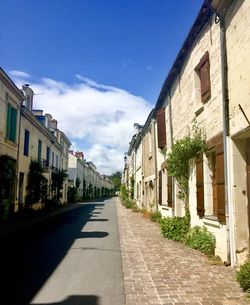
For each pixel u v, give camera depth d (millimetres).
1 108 16594
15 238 11805
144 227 14711
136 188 32188
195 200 10281
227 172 7223
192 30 9633
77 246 9969
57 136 36406
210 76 8680
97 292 5531
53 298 5238
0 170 16078
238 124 6805
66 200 41719
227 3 7352
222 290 5500
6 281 6203
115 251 9086
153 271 6840
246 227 6895
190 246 9328
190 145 9828
